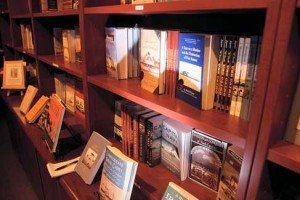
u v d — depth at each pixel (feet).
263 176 1.77
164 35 2.67
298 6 1.38
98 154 3.51
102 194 3.00
